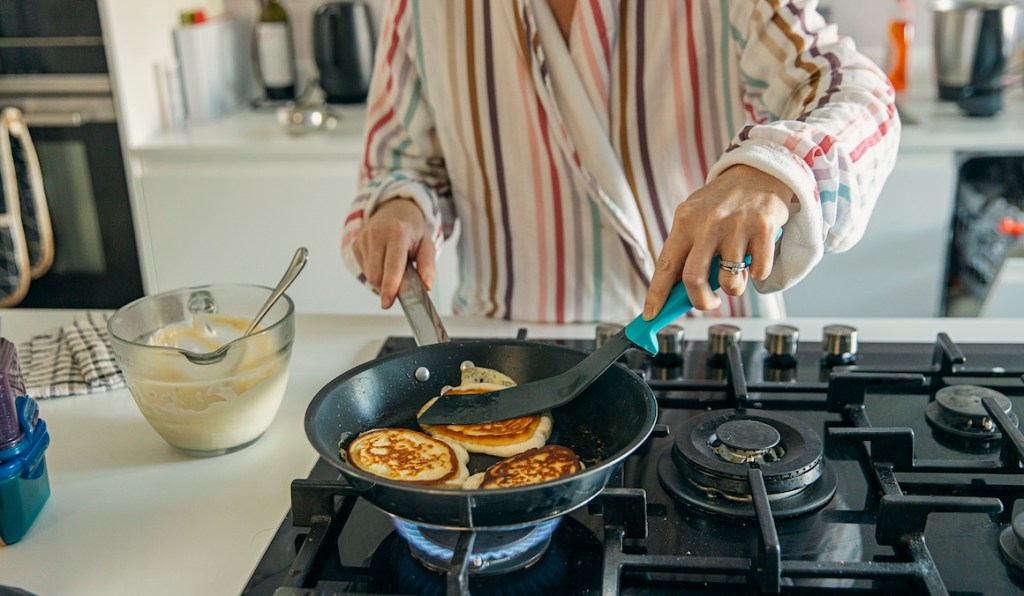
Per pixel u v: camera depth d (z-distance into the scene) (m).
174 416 0.80
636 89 1.07
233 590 0.65
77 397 0.96
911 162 1.88
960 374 0.91
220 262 2.12
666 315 0.71
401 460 0.69
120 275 2.19
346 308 2.11
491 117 1.10
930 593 0.59
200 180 2.05
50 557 0.70
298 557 0.66
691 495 0.72
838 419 0.84
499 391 0.76
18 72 2.03
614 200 1.08
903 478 0.74
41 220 2.08
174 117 2.21
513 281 1.18
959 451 0.79
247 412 0.82
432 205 1.05
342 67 2.27
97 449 0.86
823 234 0.78
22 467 0.71
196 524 0.73
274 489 0.78
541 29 1.05
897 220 1.91
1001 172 1.91
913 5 2.22
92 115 2.05
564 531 0.69
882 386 0.90
